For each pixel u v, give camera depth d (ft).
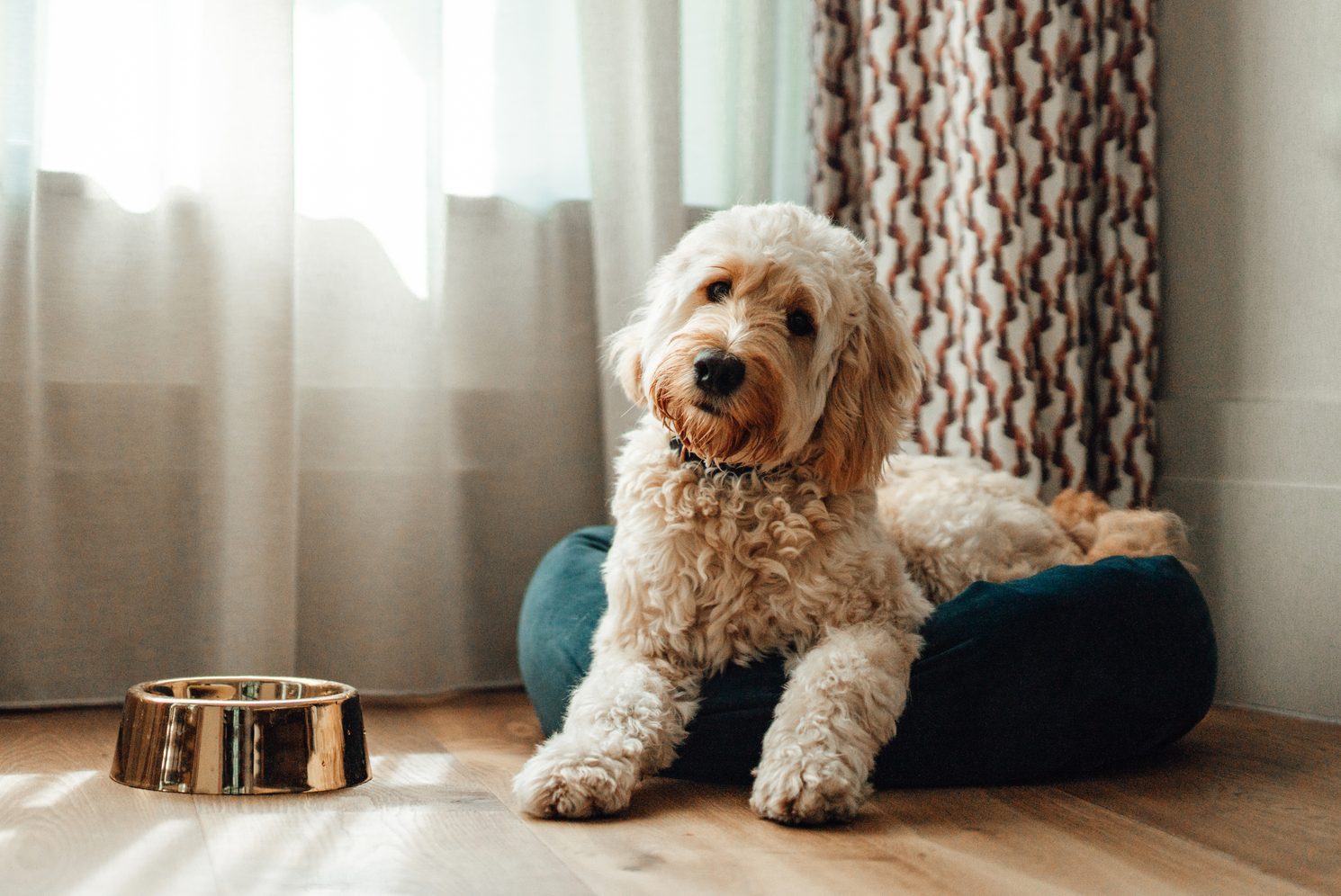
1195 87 10.22
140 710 6.47
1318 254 9.21
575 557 8.33
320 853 5.29
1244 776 7.20
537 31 9.96
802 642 6.70
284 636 8.64
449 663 9.70
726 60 10.50
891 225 10.04
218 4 8.66
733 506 6.65
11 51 8.45
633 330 7.54
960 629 6.72
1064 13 9.95
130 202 8.78
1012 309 9.58
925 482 8.36
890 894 4.93
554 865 5.18
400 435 9.25
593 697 6.33
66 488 8.75
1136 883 5.20
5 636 8.54
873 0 10.03
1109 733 6.99
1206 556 9.98
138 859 5.16
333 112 9.17
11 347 8.39
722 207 10.54
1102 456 10.42
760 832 5.76
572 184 10.11
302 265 9.20
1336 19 9.06
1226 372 9.99
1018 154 9.78
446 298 9.80
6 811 5.89
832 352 6.75
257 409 8.58
